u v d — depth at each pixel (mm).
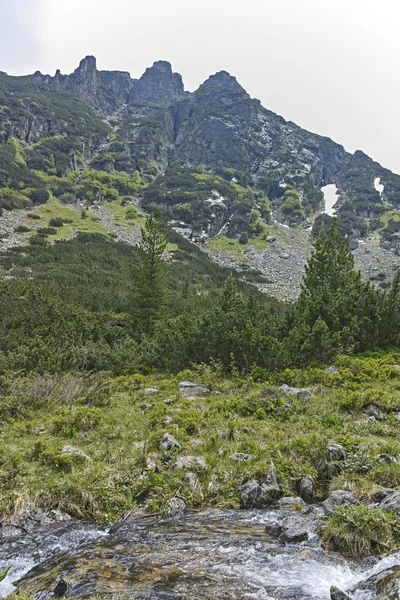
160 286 34812
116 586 5309
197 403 14648
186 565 5855
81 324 28594
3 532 7340
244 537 6777
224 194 116812
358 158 191750
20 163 103500
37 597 5277
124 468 9500
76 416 12641
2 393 15523
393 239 105062
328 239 30625
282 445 10031
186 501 8398
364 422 11617
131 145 143375
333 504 7637
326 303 24453
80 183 109000
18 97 131500
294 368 19125
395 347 22391
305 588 5207
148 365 23953
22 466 9438
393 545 6070
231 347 20484
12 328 27625
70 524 7633
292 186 143500
